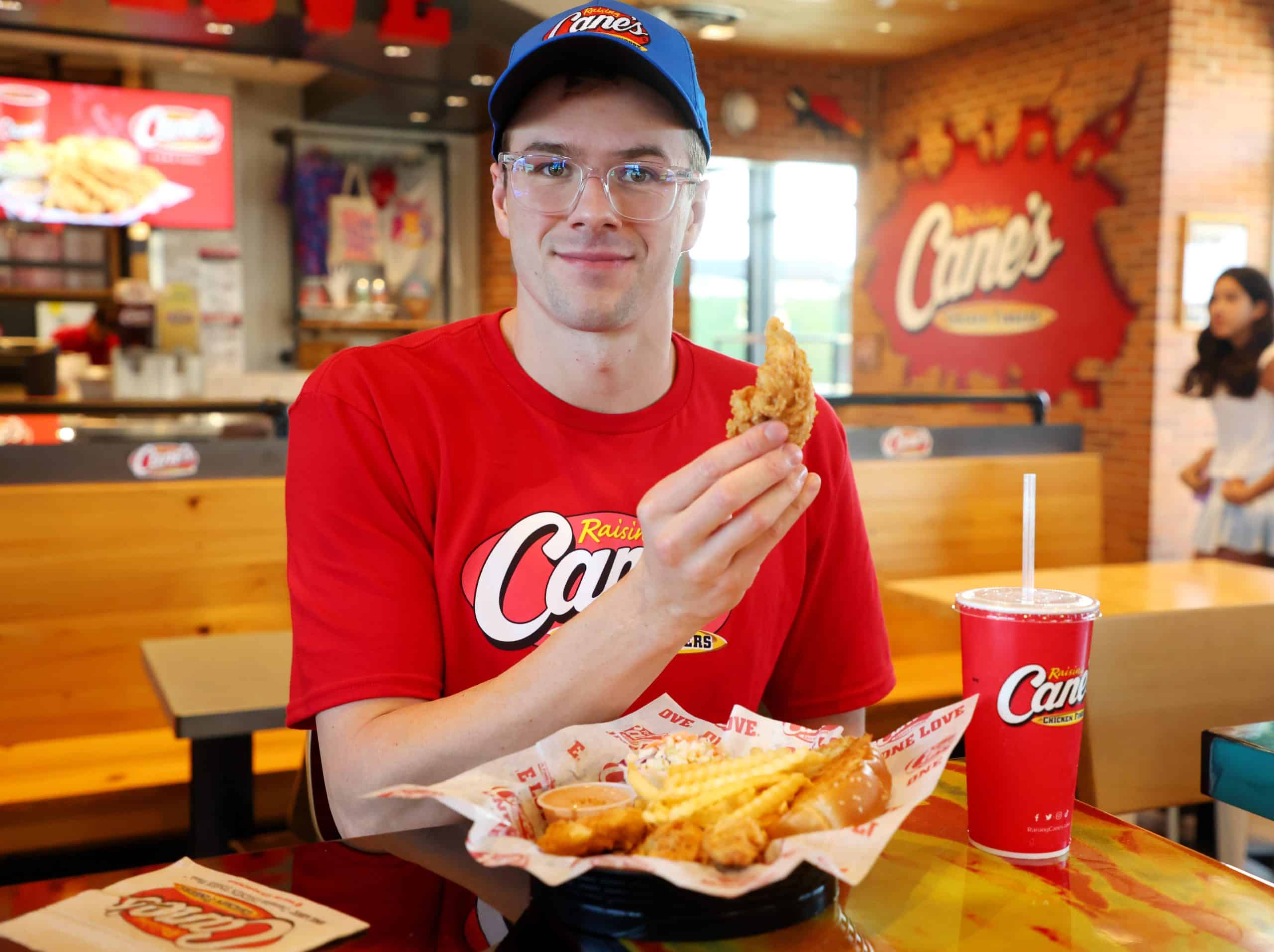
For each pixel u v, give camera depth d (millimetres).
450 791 764
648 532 844
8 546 2672
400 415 1174
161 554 2822
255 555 2916
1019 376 7457
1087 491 4059
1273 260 6809
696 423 1270
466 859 851
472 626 1172
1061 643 812
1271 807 1020
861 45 7727
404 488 1166
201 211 6684
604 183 1078
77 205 6391
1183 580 2594
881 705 2895
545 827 799
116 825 2455
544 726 913
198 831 2213
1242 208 6668
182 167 6605
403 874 818
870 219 8664
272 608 2941
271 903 760
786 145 8250
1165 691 2070
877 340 8711
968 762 858
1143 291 6570
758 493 799
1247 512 6102
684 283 8492
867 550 1360
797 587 1294
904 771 821
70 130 6332
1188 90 6434
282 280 7340
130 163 6480
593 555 1197
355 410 1158
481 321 1297
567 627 931
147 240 6730
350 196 7355
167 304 6766
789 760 797
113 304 6785
